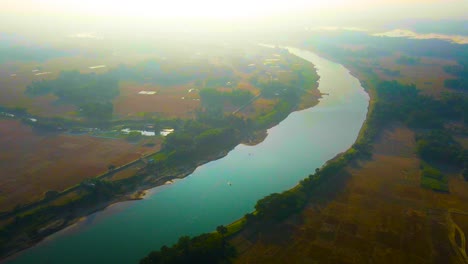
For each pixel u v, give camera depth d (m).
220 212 149.38
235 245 127.94
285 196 145.50
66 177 170.25
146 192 164.38
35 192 158.12
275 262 120.06
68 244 132.00
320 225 137.75
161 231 138.00
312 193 158.25
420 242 128.75
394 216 142.88
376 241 129.38
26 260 124.75
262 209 139.38
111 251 127.94
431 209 147.12
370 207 148.75
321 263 119.44
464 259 120.50
